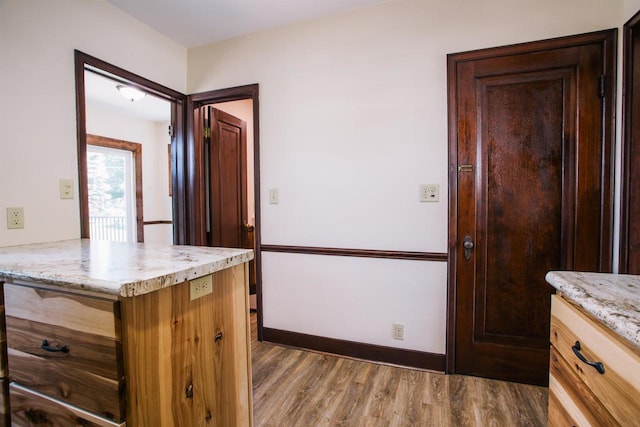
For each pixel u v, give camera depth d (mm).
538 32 1766
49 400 931
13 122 1571
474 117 1891
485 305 1925
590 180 1702
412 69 2016
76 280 828
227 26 2332
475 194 1908
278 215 2391
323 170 2252
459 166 1927
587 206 1710
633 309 706
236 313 1177
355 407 1673
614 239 1650
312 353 2287
